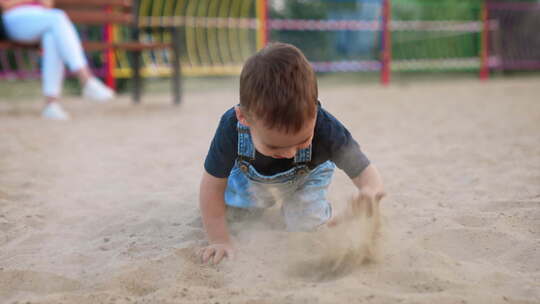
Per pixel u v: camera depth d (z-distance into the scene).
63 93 9.24
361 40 11.40
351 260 1.77
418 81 12.15
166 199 2.59
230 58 10.23
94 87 5.66
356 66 10.84
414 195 2.55
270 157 1.89
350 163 1.89
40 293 1.62
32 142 4.25
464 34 12.20
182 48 9.85
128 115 6.07
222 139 1.88
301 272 1.74
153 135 4.62
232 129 1.87
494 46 12.44
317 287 1.57
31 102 7.57
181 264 1.77
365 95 8.55
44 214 2.38
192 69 9.52
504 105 6.67
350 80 12.18
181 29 9.74
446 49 12.09
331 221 1.89
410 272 1.64
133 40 7.40
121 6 6.85
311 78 1.61
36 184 2.91
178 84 7.05
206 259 1.82
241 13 10.16
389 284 1.59
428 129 4.81
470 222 2.14
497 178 2.85
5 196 2.66
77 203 2.56
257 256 1.84
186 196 2.64
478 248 1.88
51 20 5.57
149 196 2.66
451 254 1.85
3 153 3.79
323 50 11.05
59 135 4.61
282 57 1.61
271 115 1.55
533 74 13.66
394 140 4.25
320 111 1.90
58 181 3.00
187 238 2.05
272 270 1.74
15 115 5.99
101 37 9.16
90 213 2.40
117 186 2.88
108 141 4.32
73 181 3.00
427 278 1.60
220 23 9.73
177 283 1.65
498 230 2.00
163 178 3.04
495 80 12.12
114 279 1.66
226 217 2.26
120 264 1.77
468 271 1.67
